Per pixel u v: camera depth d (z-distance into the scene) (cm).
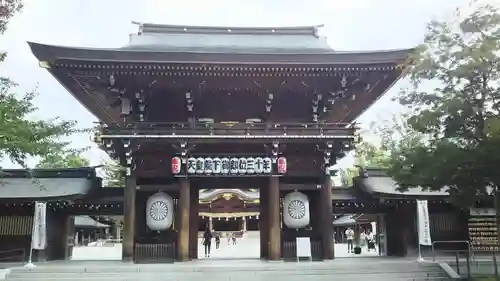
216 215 6334
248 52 2455
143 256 2480
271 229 2472
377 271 2150
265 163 2520
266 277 2041
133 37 2908
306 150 2628
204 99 2670
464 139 2009
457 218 2859
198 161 2508
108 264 2333
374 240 4431
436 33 2012
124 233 2453
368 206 2964
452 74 1961
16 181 2845
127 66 2392
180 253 2436
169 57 2378
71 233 3078
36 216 2567
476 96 1958
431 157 1984
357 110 2902
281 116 2730
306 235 2584
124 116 2577
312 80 2567
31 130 2014
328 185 2572
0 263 2572
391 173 2183
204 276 2045
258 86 2570
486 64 1878
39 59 2347
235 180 2652
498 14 1906
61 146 2172
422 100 2072
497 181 1944
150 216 2505
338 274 2103
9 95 2000
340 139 2530
